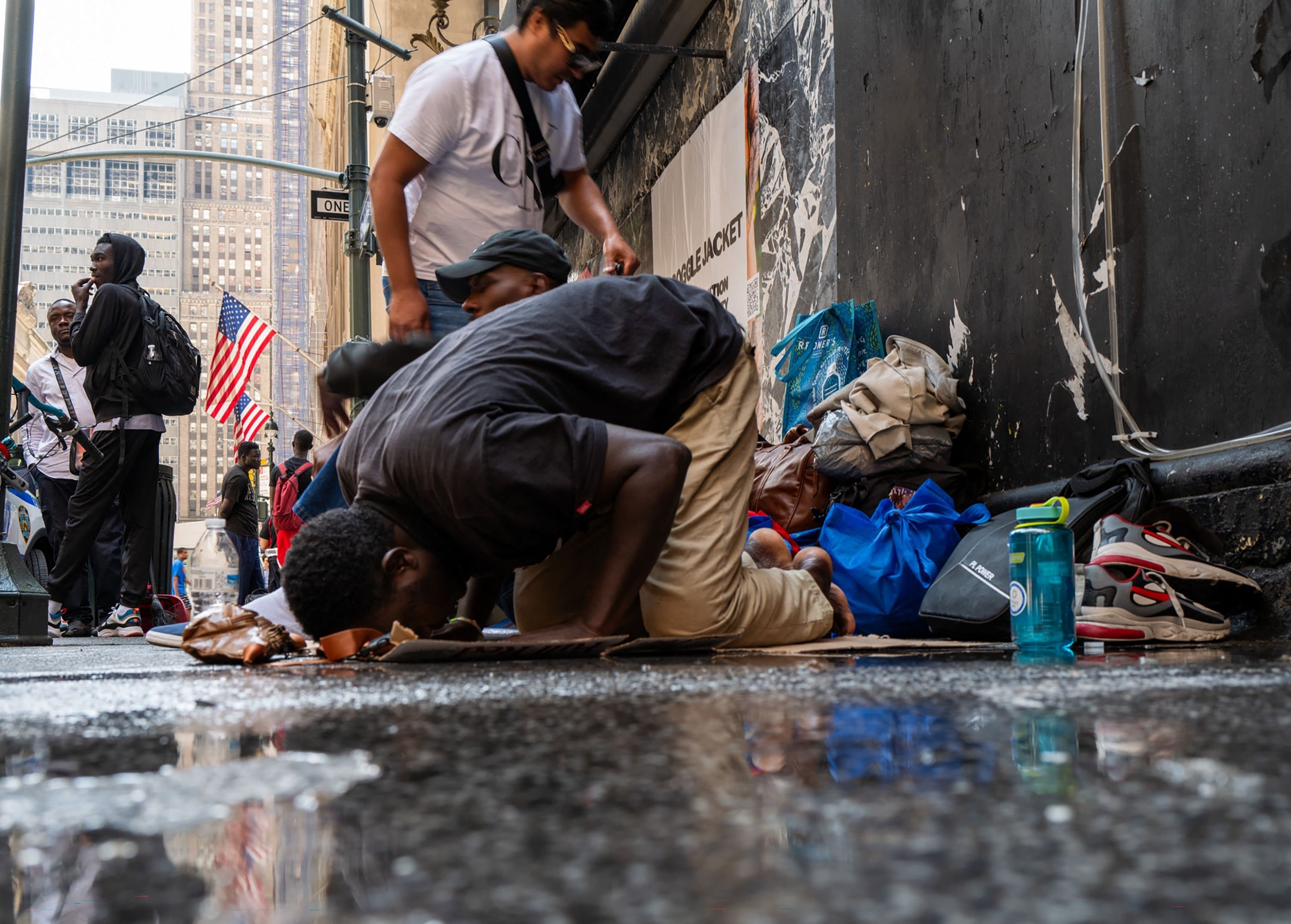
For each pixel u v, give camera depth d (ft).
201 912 1.38
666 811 1.97
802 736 2.95
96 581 24.52
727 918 1.29
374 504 7.27
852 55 18.03
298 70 442.50
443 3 40.70
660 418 8.28
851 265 18.15
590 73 11.64
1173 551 9.14
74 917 1.37
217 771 2.48
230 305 47.80
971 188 14.57
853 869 1.52
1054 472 12.78
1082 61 11.96
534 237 9.46
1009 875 1.47
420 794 2.18
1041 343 13.01
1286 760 2.40
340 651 6.92
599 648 7.06
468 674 5.60
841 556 12.14
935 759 2.52
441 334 11.35
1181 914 1.28
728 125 23.52
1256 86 9.68
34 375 25.12
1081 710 3.44
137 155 45.98
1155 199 11.01
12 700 4.54
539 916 1.32
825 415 15.03
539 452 6.98
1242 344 9.91
